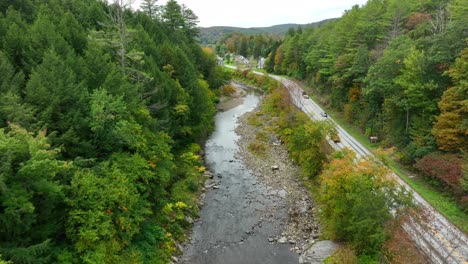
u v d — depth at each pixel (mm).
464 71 30312
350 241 25047
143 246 23844
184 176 38062
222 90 92750
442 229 24625
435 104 34625
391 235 20594
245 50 191875
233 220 31547
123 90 28328
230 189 37875
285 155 47000
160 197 29859
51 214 17688
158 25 71875
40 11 38750
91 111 22984
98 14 52875
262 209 33500
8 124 17797
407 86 37156
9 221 14383
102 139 23844
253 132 58500
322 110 65750
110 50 35500
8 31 28391
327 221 28594
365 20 62656
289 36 136500
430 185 32094
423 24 51969
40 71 23484
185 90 48625
